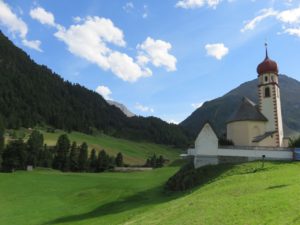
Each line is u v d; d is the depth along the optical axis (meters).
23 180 98.12
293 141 78.56
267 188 41.41
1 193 82.88
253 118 81.94
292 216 27.58
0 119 199.88
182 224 32.47
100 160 178.25
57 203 72.81
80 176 109.81
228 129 84.44
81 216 59.03
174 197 58.47
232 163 66.88
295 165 61.25
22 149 152.88
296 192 34.91
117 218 50.41
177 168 116.69
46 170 157.88
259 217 28.97
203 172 65.94
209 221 30.92
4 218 61.81
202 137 70.00
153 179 94.38
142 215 44.91
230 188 45.06
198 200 41.94
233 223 28.81
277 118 83.88
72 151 176.38
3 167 147.88
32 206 70.50
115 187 82.44
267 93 86.38
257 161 65.75
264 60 88.12
